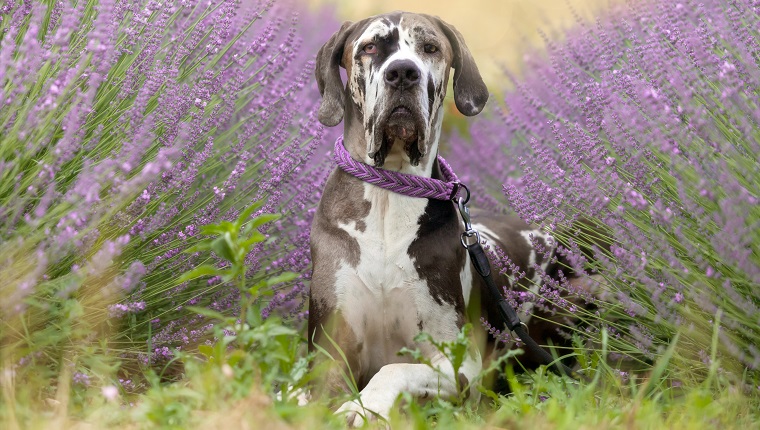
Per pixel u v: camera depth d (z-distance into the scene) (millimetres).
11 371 3973
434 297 5148
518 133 6785
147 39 5309
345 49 5418
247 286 5664
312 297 5246
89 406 3977
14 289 4180
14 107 4336
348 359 5125
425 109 5090
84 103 4477
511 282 6039
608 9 6719
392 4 16531
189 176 5102
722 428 4070
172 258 5152
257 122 5836
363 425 4078
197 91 5293
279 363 4035
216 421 3400
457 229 5371
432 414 4395
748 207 4508
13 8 4832
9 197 4297
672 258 4676
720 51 5234
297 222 5883
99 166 4352
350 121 5438
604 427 3805
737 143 4883
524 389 4676
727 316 4680
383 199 5199
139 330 5238
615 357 5465
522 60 8594
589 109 5637
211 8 5641
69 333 4352
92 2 5137
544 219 5355
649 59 5414
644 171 5094
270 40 6008
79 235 4227
